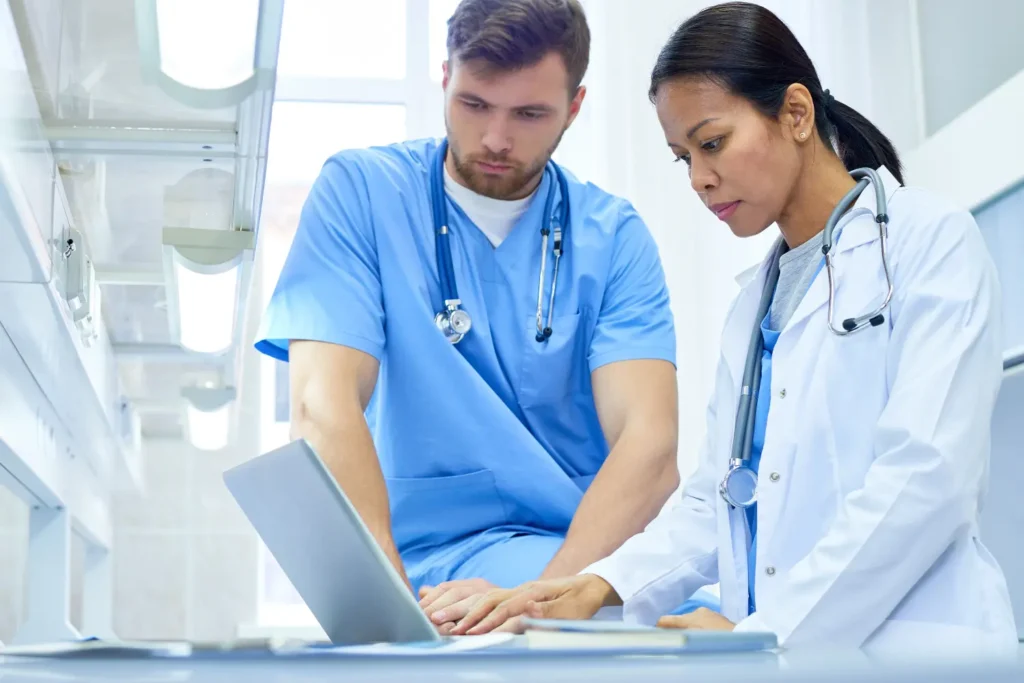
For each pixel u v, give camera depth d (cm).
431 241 182
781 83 142
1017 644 73
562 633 70
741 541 143
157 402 329
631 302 185
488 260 184
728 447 150
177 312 226
